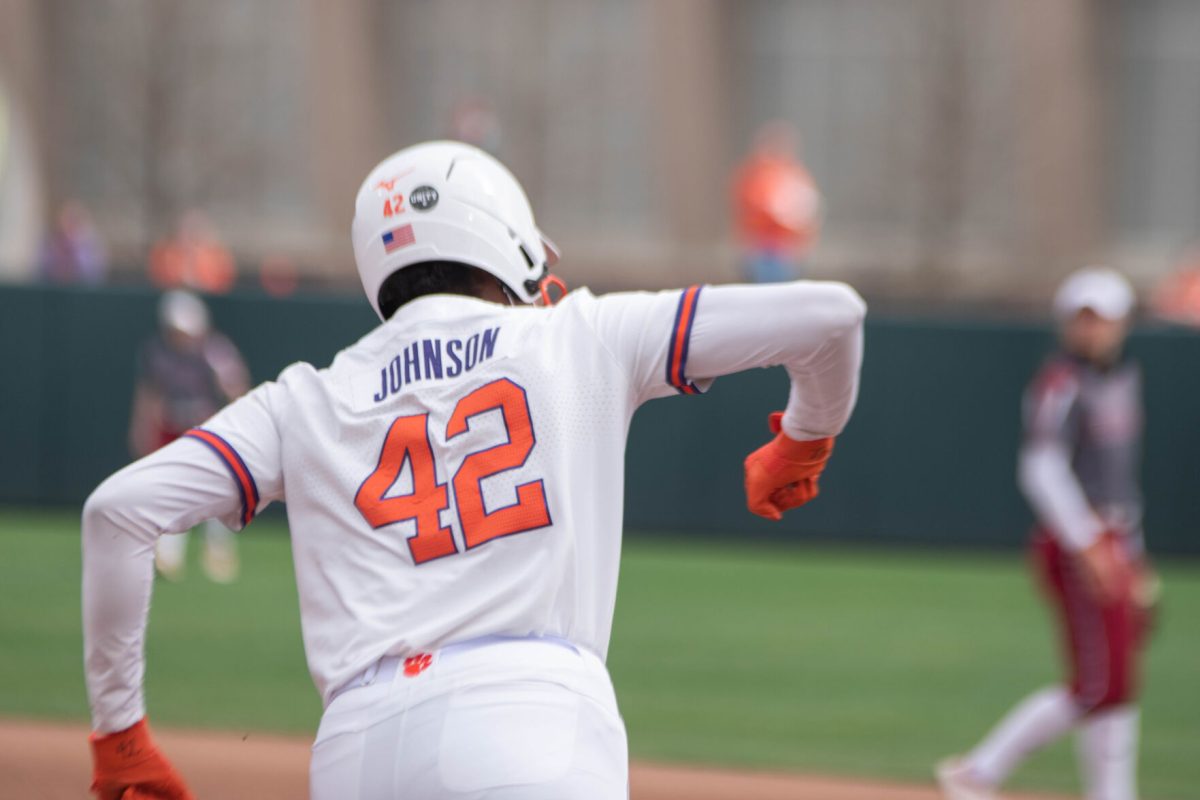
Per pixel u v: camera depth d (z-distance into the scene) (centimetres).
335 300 5128
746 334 879
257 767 2370
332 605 890
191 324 4331
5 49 10156
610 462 893
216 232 10288
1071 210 9750
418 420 902
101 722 946
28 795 2173
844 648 3559
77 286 5169
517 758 817
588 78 10350
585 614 877
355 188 10569
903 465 5006
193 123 10169
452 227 959
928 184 9512
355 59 10531
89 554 900
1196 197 10044
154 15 10038
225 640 3434
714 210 10444
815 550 5019
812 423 927
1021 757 2147
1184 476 4844
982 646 3622
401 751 831
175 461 902
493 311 934
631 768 2469
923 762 2562
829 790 2366
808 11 10388
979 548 4984
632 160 10400
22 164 7788
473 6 10388
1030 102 9662
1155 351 4844
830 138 10325
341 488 900
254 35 10600
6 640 3306
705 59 10288
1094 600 2070
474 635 852
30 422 5219
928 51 9556
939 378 4975
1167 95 10038
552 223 10300
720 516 5075
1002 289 9494
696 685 3133
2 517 5119
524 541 866
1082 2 9712
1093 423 2108
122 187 10175
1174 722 2948
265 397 943
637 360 897
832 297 870
